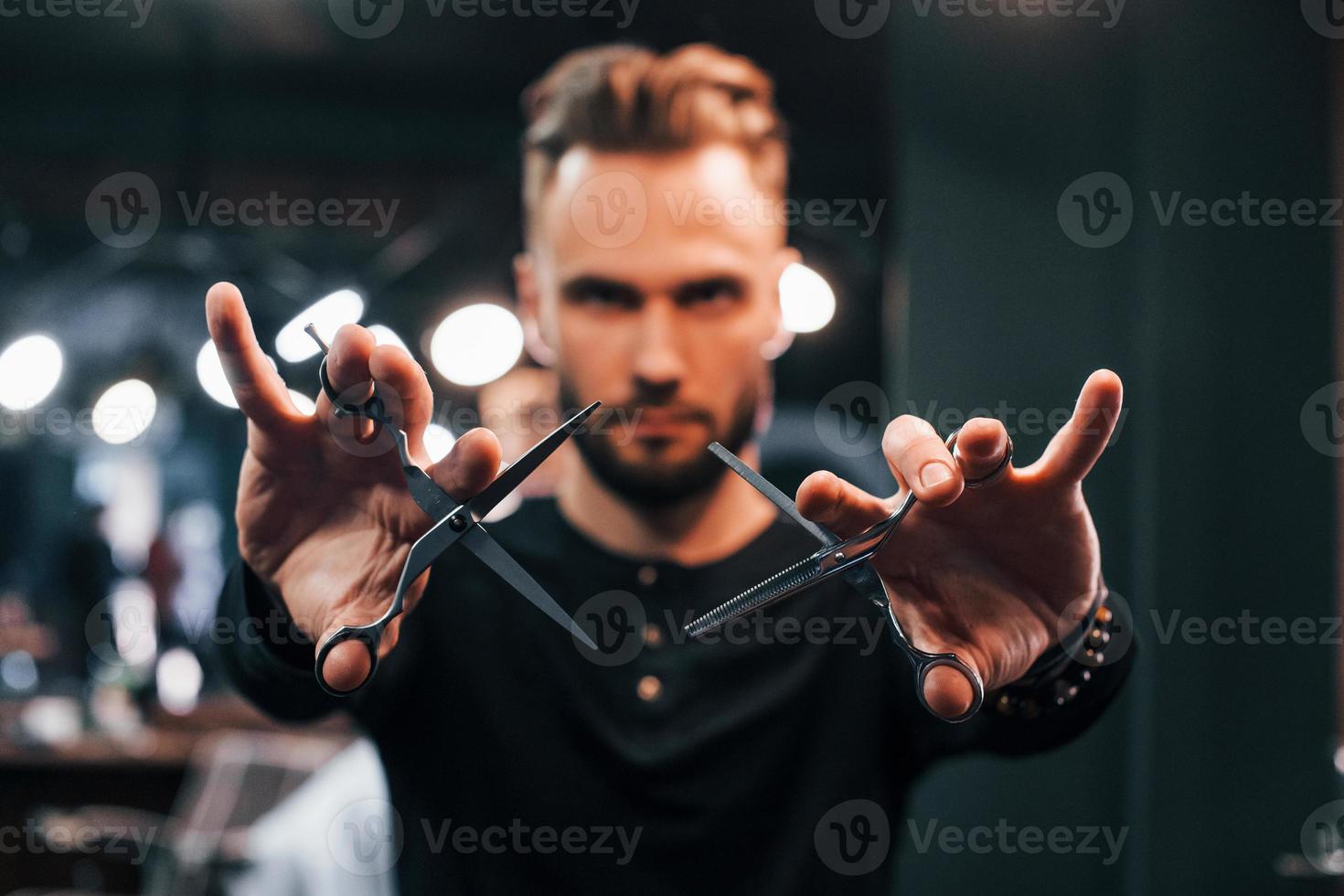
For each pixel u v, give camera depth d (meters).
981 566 0.72
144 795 3.56
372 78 5.17
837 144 5.05
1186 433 1.83
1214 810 1.80
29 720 3.70
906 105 1.96
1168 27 1.86
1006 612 0.71
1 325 5.37
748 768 1.07
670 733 1.08
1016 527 0.69
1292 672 1.82
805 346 3.63
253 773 2.69
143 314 5.39
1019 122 1.93
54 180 5.27
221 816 2.62
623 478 1.07
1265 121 1.87
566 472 1.18
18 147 5.25
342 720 3.72
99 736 3.65
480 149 5.41
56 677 5.00
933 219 1.94
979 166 1.94
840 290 3.60
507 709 1.08
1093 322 1.90
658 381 1.05
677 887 1.06
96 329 5.50
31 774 3.51
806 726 1.09
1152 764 1.80
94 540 5.21
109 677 3.88
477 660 1.09
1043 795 1.87
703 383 1.06
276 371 0.69
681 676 1.09
